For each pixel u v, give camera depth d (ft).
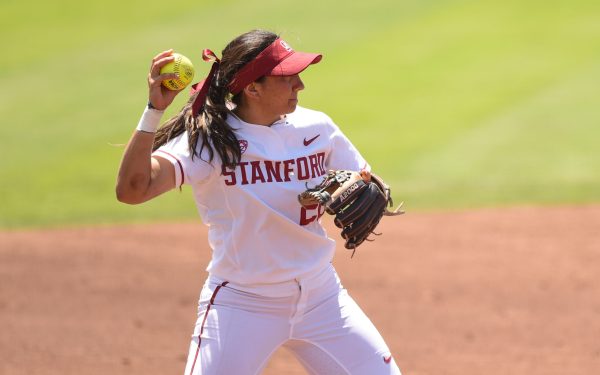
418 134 158.81
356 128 163.32
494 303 87.71
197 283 97.66
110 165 152.15
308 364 43.39
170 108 127.54
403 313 85.35
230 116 41.32
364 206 41.75
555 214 120.88
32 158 156.46
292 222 40.86
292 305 41.73
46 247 112.88
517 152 147.23
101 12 248.11
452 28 216.54
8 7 258.16
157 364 72.59
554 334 78.07
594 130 154.30
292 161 41.37
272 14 237.04
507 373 68.69
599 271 96.99
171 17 240.53
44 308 88.74
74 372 70.64
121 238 117.08
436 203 127.75
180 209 132.77
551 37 206.28
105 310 88.12
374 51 204.85
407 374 69.05
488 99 173.58
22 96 191.11
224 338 41.11
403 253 106.83
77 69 206.59
